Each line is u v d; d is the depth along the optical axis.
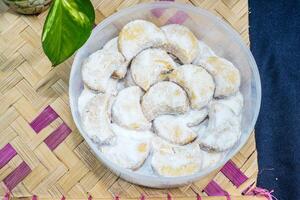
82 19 0.51
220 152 0.58
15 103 0.61
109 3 0.64
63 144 0.60
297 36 0.79
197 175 0.56
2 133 0.60
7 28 0.63
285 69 0.78
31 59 0.62
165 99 0.58
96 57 0.59
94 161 0.60
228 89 0.60
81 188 0.59
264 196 0.60
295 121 0.76
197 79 0.59
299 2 0.79
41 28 0.63
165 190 0.59
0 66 0.62
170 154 0.57
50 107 0.61
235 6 0.65
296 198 0.74
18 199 0.58
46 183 0.59
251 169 0.60
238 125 0.59
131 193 0.59
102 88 0.59
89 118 0.58
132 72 0.60
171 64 0.60
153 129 0.59
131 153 0.57
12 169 0.59
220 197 0.59
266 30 0.79
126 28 0.60
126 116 0.58
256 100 0.61
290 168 0.75
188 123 0.60
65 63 0.62
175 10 0.63
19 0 0.59
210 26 0.63
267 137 0.76
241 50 0.62
